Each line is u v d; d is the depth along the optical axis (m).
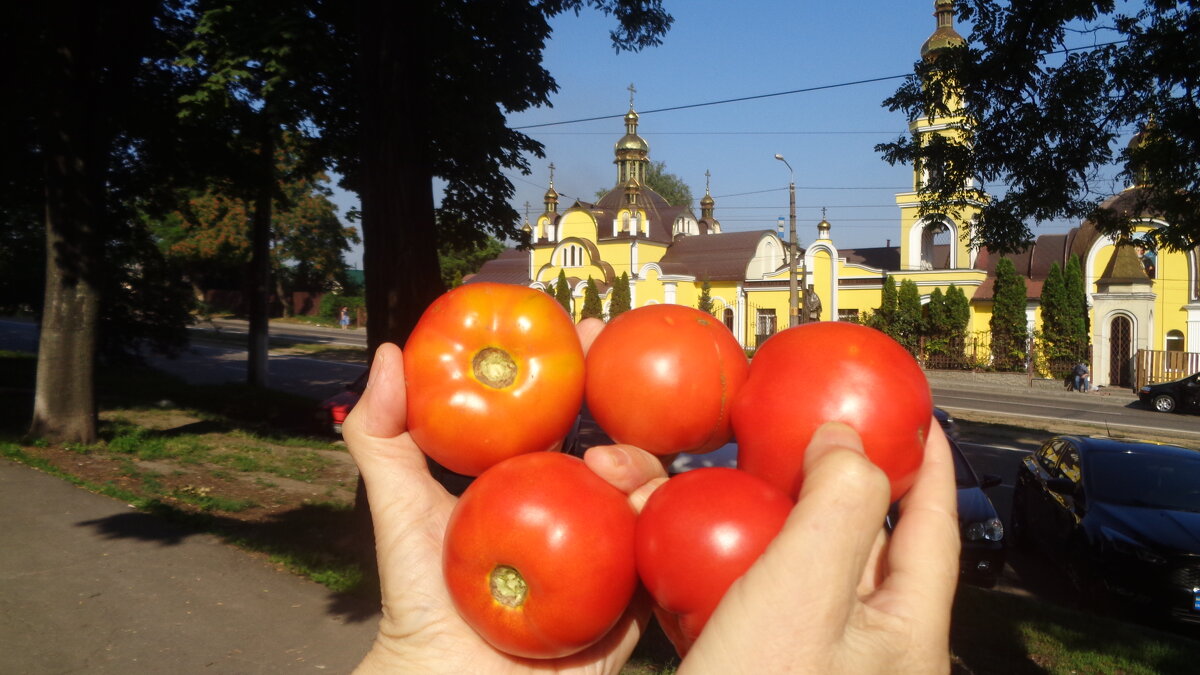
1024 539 9.70
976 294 37.97
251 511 8.87
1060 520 8.47
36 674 4.85
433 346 1.46
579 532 1.21
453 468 1.49
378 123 7.24
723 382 1.44
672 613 1.23
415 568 1.51
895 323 36.72
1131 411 25.09
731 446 7.31
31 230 21.34
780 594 1.07
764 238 52.69
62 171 11.92
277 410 17.03
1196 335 32.72
